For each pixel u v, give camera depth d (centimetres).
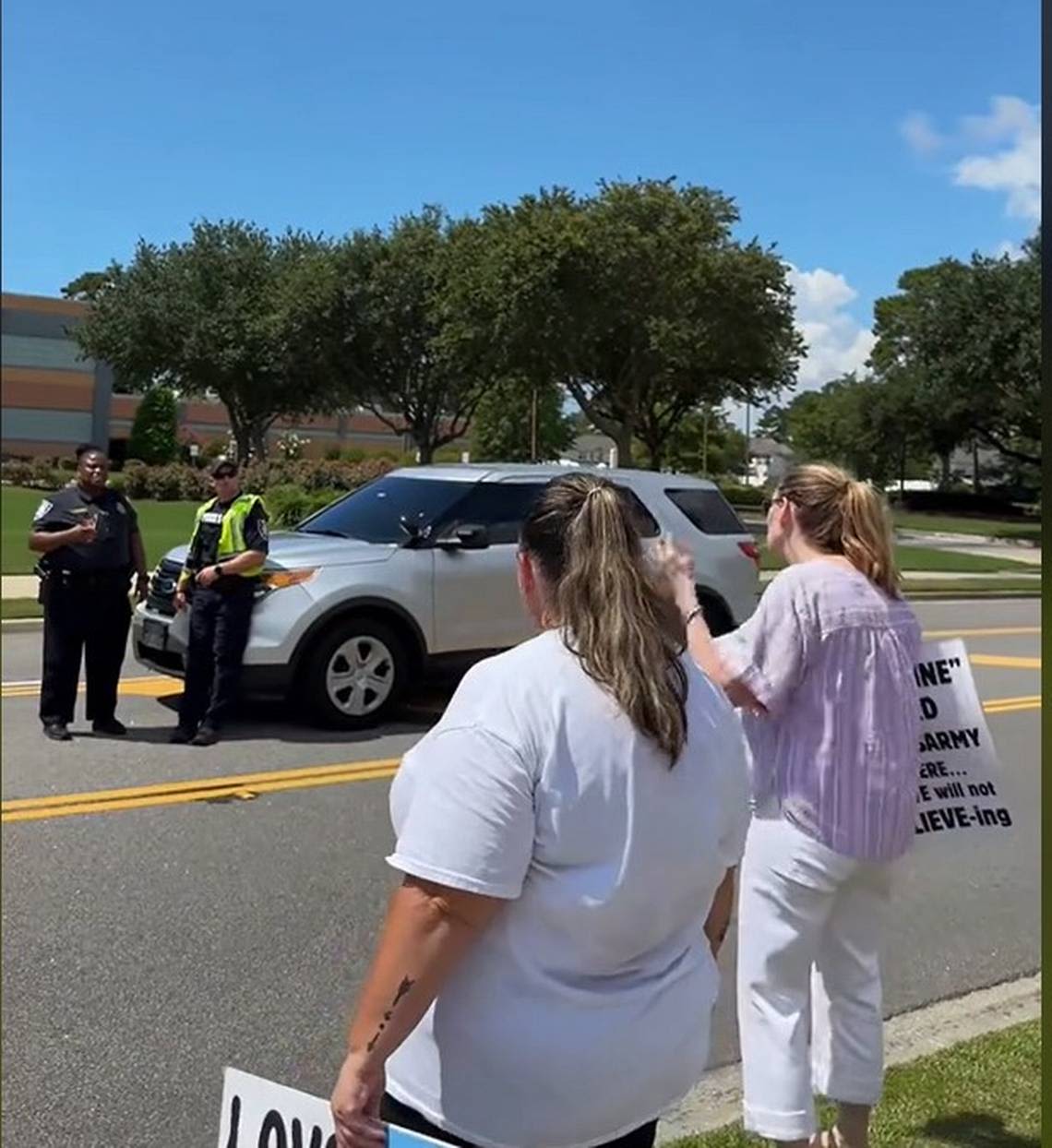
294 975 478
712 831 206
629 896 194
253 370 5756
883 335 6819
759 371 4484
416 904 188
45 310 8762
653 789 196
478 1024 193
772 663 321
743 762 217
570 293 4106
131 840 634
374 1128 190
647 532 215
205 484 5128
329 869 598
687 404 5072
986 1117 368
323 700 894
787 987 324
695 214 4172
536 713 192
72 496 848
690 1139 356
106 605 858
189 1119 375
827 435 7256
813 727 321
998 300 5319
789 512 337
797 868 320
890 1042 435
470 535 945
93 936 509
